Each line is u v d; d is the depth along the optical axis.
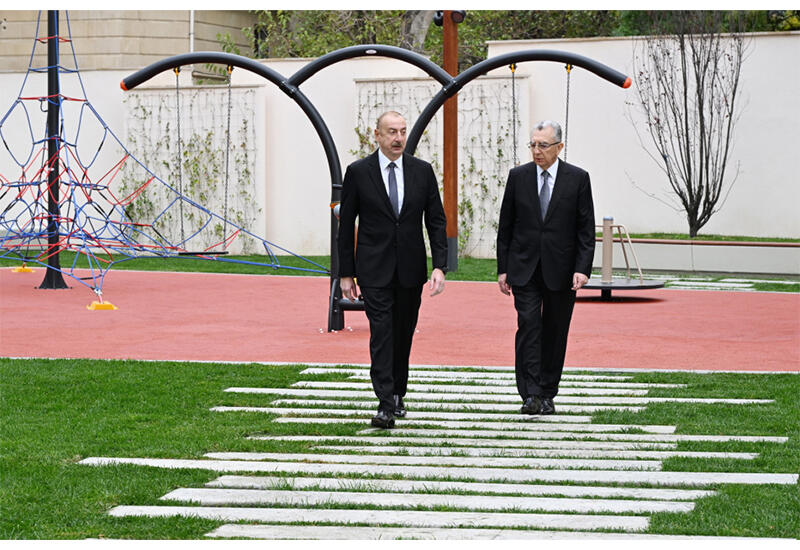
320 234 24.75
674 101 22.50
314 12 29.86
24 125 26.08
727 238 22.55
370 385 9.51
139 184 25.27
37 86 25.91
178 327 13.40
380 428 7.83
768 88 22.77
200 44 29.25
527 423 8.04
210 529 5.30
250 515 5.55
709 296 17.23
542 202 8.27
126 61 28.31
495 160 23.34
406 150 12.77
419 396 9.11
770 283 19.25
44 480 6.25
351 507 5.69
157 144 25.12
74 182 18.41
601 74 12.63
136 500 5.85
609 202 23.77
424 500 5.80
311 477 6.36
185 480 6.27
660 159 23.38
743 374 9.98
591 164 23.75
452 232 20.16
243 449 7.11
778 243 20.42
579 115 23.70
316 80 24.61
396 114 7.92
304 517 5.50
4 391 9.02
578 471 6.45
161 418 8.09
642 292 17.92
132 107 25.25
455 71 20.16
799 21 27.56
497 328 13.41
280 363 10.60
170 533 5.23
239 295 17.09
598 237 21.95
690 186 22.38
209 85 24.84
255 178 24.69
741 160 23.05
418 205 7.95
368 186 7.93
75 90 25.73
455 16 19.97
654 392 9.16
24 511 5.65
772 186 22.91
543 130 8.19
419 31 30.27
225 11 29.91
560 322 8.38
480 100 23.36
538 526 5.30
